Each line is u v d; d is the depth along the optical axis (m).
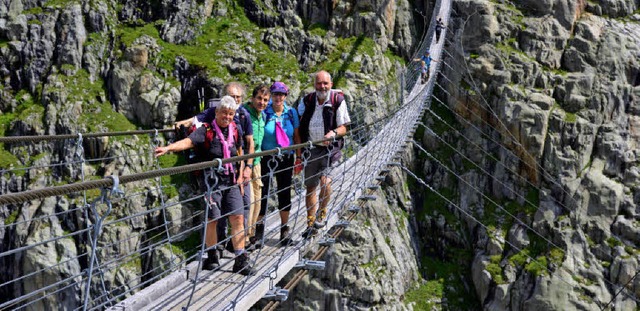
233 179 7.80
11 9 33.59
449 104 38.12
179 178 29.88
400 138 19.56
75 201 28.25
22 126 30.58
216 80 32.00
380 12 37.44
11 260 27.80
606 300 31.78
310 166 9.80
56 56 32.78
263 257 8.61
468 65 38.06
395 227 31.55
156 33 34.22
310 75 34.38
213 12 36.06
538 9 39.81
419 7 40.84
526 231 33.91
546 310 30.95
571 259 32.75
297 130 9.87
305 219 10.71
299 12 37.16
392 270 29.75
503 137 36.16
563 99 36.91
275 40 35.34
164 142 31.19
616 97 37.06
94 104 31.48
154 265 27.31
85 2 34.06
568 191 34.78
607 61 38.03
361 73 34.41
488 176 35.84
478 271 32.62
